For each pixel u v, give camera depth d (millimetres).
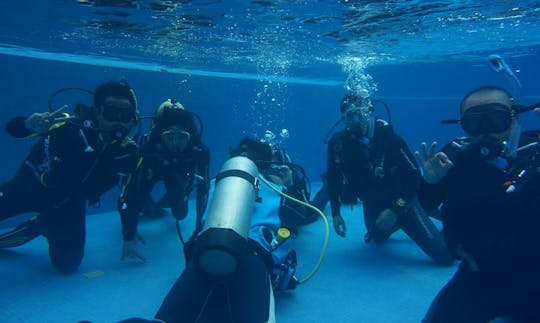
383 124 5527
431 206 3342
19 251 5594
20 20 8906
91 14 8305
